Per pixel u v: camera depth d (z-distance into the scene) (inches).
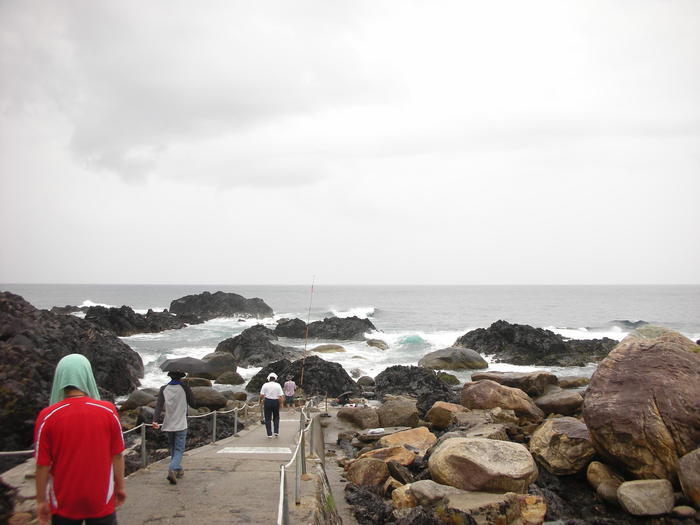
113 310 2421.3
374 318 3693.4
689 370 492.4
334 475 554.3
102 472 158.2
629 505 431.2
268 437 544.4
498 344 1781.5
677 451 446.9
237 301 3563.0
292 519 282.5
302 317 3708.2
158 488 331.3
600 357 1658.5
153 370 1485.0
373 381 1312.7
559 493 495.5
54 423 155.4
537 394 892.0
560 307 4899.1
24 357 819.4
